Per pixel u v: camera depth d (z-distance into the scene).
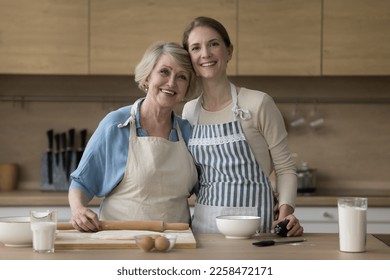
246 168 2.46
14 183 4.49
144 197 2.42
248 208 2.42
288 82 4.54
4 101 4.58
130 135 2.43
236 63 4.14
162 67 2.37
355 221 1.88
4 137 4.59
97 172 2.43
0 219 2.07
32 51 4.16
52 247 1.87
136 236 1.89
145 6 4.16
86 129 4.57
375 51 4.12
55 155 4.45
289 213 2.41
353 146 4.55
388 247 1.99
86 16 4.17
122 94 4.58
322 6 4.13
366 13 4.12
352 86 4.54
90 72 4.18
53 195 4.08
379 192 4.30
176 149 2.50
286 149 2.51
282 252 1.88
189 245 1.94
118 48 4.17
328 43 4.13
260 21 4.13
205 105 2.57
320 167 4.55
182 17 4.15
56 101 4.58
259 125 2.47
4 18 4.16
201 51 2.43
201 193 2.52
